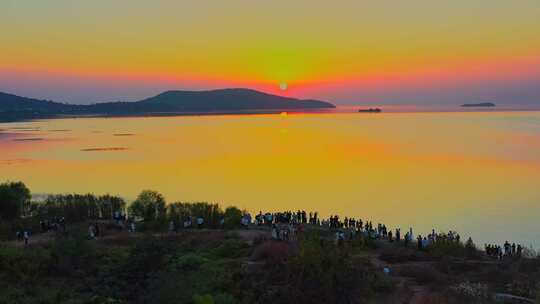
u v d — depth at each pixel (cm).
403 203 11112
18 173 14638
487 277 4012
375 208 10631
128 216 6550
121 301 2950
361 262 3838
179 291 2828
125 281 3303
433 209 10444
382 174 15088
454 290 3419
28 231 5662
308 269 2655
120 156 18800
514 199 11350
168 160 18012
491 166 16250
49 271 3638
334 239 4850
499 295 3444
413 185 13300
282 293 2733
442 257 4512
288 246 4056
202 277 3147
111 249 4434
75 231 4344
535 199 11325
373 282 3400
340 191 12575
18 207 6456
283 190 12750
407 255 4512
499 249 4956
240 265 3703
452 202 11100
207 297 2684
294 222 5978
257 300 2866
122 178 14250
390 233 5447
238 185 13425
